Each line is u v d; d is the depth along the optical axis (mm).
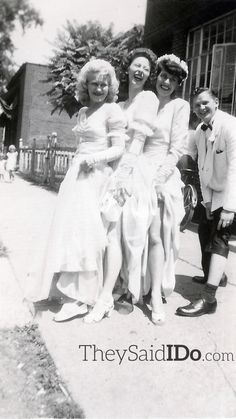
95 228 3107
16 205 8250
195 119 6840
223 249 3350
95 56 8641
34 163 14758
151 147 3357
